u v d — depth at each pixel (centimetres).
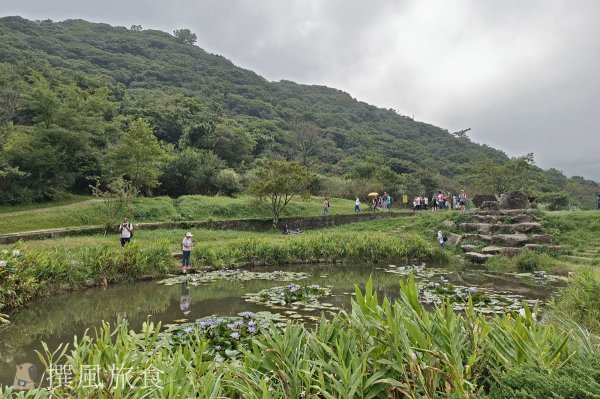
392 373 252
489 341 263
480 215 1938
